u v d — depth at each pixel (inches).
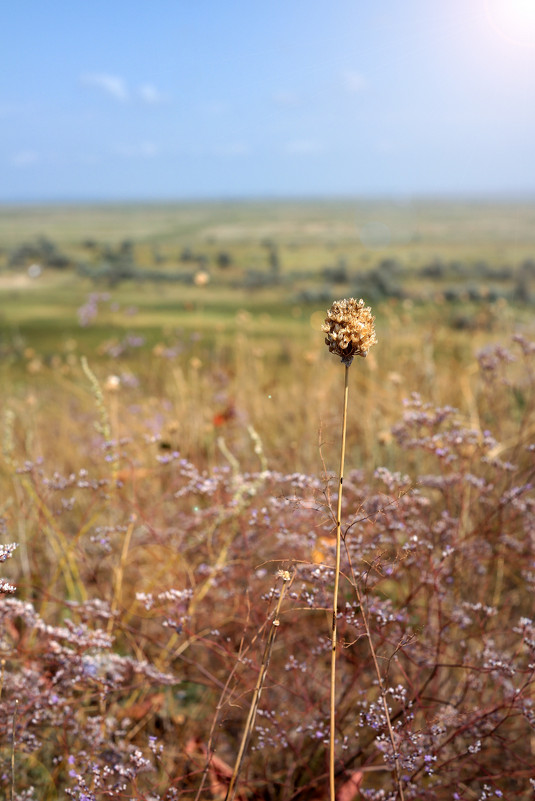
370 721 55.9
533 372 123.6
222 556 83.8
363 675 80.7
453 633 82.7
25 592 92.5
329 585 67.7
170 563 86.3
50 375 276.7
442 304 253.0
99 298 281.4
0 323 682.2
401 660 77.9
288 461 125.5
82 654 67.9
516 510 93.4
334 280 1647.4
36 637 84.9
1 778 62.4
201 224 6624.0
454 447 89.7
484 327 204.5
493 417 117.6
